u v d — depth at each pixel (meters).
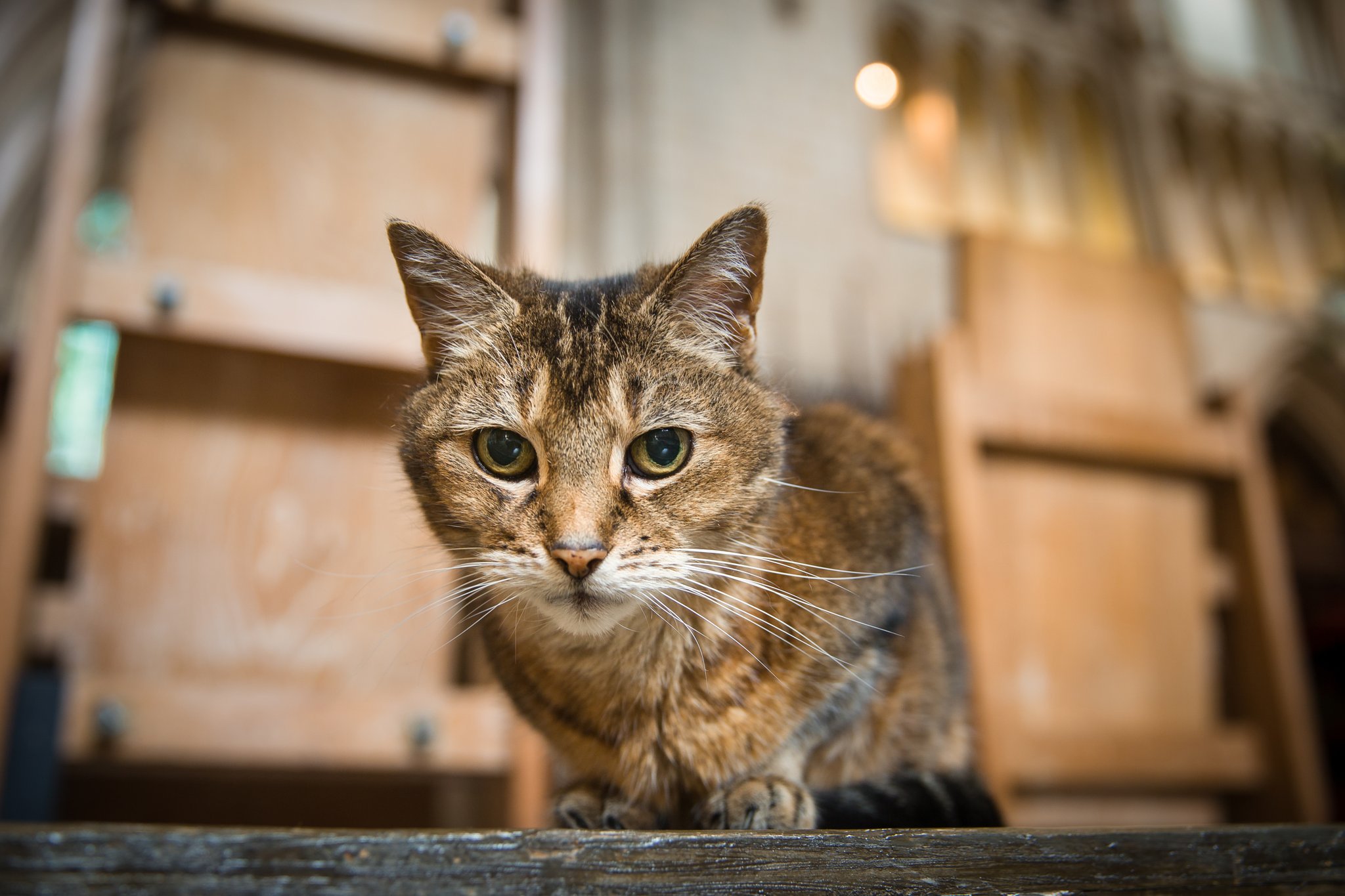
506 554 0.35
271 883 0.23
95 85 0.55
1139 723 0.79
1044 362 0.98
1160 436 0.83
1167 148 1.42
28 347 0.52
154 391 0.56
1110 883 0.29
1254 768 0.79
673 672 0.36
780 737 0.36
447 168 0.62
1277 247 1.47
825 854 0.27
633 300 0.37
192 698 0.51
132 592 0.53
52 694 0.50
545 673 0.37
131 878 0.22
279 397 0.57
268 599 0.55
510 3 0.67
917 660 0.42
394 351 0.57
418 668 0.56
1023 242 1.03
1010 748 0.72
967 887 0.28
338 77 0.61
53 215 0.53
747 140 1.06
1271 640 0.82
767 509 0.37
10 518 0.50
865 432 0.47
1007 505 0.79
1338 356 1.40
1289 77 1.57
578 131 1.02
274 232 0.58
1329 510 1.54
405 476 0.39
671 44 1.06
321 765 0.53
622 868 0.25
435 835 0.24
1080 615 0.79
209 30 0.59
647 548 0.35
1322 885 0.30
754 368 0.39
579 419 0.35
